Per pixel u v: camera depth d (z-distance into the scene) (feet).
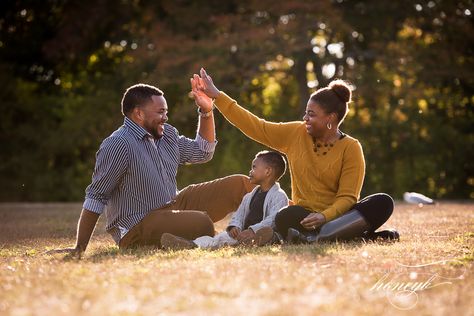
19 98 79.66
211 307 9.30
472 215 27.81
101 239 21.53
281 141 18.54
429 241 17.54
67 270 12.50
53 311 9.12
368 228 17.17
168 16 68.03
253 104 70.08
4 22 74.84
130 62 69.51
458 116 73.61
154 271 12.20
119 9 69.00
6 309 9.43
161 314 8.97
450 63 65.46
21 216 33.60
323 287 10.50
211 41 62.75
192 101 67.87
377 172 69.82
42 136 77.77
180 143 18.86
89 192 17.28
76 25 68.44
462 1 67.26
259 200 18.39
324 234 16.83
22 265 13.83
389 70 64.90
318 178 17.79
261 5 61.93
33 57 77.15
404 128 67.92
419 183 72.23
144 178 17.70
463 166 72.18
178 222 17.43
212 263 12.93
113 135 17.67
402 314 9.09
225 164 68.03
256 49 62.95
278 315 8.82
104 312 9.06
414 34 69.92
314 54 64.64
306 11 62.23
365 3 65.41
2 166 77.77
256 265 12.48
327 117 17.48
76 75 79.05
